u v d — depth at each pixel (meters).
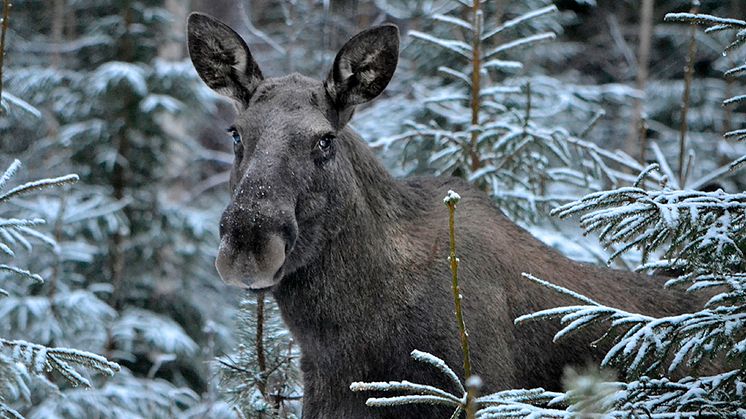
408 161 12.65
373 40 7.72
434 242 7.75
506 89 11.44
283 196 7.01
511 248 7.98
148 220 18.17
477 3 11.19
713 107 21.55
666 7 23.80
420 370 7.34
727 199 6.11
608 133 21.72
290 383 9.30
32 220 7.55
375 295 7.52
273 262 6.74
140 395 14.29
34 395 13.79
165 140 18.61
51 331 14.88
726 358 6.11
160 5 19.38
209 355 11.47
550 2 15.07
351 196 7.57
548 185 12.70
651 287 8.37
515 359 7.69
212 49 8.00
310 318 7.61
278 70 19.36
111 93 18.12
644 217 6.13
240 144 7.61
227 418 11.05
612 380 7.22
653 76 23.48
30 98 18.73
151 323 16.41
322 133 7.35
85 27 20.31
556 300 7.87
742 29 6.51
